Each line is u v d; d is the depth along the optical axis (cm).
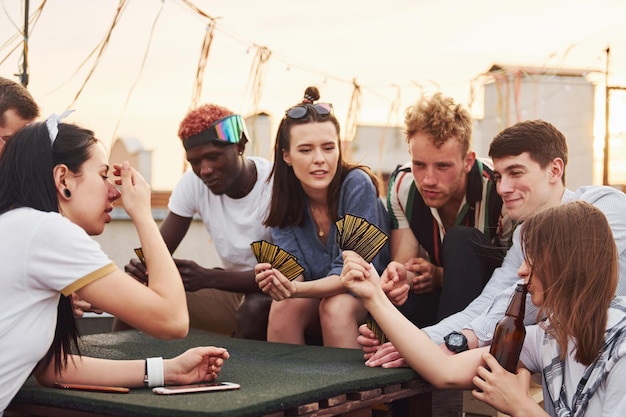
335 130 316
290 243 330
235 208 366
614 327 209
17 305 203
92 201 220
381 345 256
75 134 220
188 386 216
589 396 208
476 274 292
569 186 645
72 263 203
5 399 204
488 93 591
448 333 254
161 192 569
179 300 216
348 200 317
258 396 198
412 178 330
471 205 317
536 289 223
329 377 226
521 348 227
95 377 219
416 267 316
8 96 298
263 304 336
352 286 239
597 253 213
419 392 244
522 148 271
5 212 212
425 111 304
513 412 221
